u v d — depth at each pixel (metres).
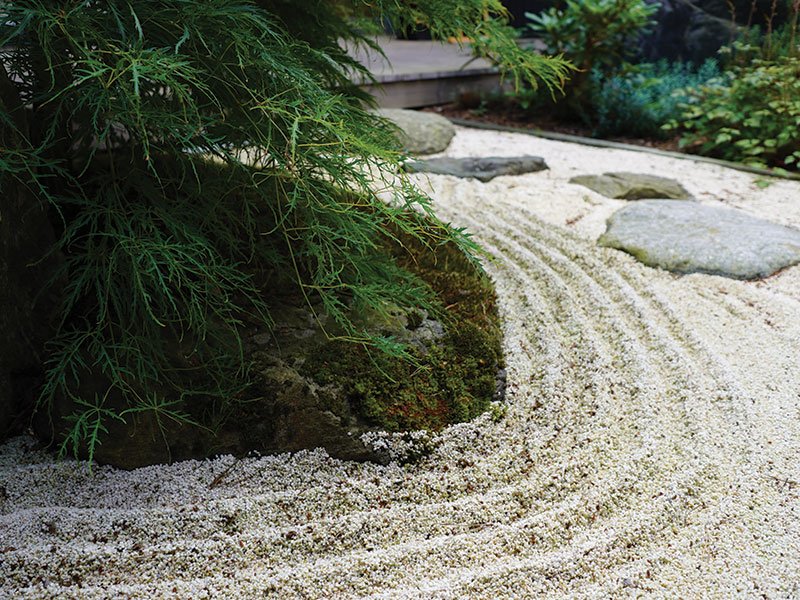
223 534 1.79
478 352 2.37
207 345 2.04
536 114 7.07
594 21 6.38
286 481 2.01
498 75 7.61
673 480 1.97
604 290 3.16
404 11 2.63
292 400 2.08
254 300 2.10
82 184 2.30
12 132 1.97
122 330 1.95
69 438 1.94
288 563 1.74
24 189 2.03
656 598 1.62
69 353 1.94
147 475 1.98
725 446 2.15
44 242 2.13
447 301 2.61
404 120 5.64
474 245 2.17
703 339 2.75
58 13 1.82
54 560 1.68
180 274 1.95
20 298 2.04
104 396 1.94
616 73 6.82
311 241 2.16
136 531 1.80
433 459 2.09
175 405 2.04
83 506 1.89
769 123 5.42
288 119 2.06
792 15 6.48
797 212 4.31
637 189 4.51
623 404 2.36
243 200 2.20
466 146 5.77
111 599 1.58
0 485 1.92
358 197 2.31
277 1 2.56
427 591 1.62
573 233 3.80
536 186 4.62
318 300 2.36
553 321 2.82
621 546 1.76
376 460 2.08
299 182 2.07
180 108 2.01
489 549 1.75
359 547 1.79
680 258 3.44
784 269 3.36
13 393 2.08
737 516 1.88
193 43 1.98
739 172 5.28
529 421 2.26
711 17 7.61
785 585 1.67
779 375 2.54
